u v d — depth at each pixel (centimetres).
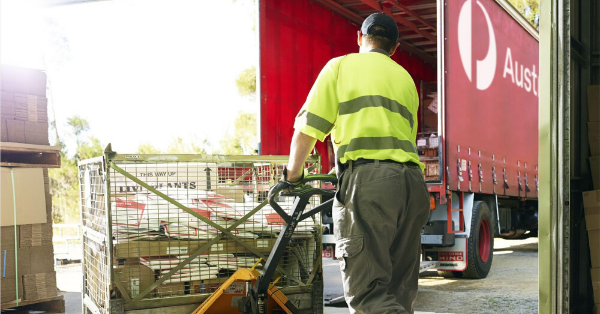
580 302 426
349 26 951
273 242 413
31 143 608
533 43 1066
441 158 695
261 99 741
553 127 357
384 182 273
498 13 880
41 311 613
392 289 289
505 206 1023
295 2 819
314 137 286
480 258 797
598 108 435
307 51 839
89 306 452
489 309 611
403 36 1058
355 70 291
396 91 293
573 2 407
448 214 716
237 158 398
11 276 569
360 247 270
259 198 456
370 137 281
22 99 603
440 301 654
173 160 382
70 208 2872
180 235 389
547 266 355
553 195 356
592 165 430
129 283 380
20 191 577
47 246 605
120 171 374
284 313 396
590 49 448
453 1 719
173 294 390
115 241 376
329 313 573
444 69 697
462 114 743
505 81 910
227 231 399
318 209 332
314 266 424
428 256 779
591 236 416
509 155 926
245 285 378
